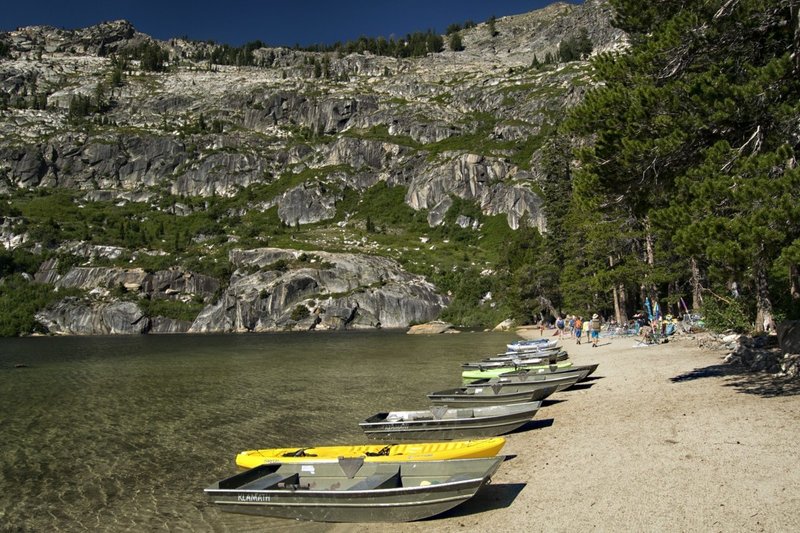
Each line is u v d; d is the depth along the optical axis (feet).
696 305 131.34
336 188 602.03
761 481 29.37
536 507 31.30
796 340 58.90
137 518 37.45
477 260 431.43
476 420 50.96
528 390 61.21
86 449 56.03
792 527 24.17
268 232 513.04
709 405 48.34
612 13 60.34
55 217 511.40
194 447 55.88
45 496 42.39
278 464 39.34
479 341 195.11
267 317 369.50
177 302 387.75
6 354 187.42
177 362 150.00
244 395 87.04
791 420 39.63
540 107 611.88
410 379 99.14
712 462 33.35
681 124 47.78
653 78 53.11
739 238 38.65
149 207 607.37
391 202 575.79
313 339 250.98
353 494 33.19
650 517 27.20
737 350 72.59
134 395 90.48
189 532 34.76
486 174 538.47
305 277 381.81
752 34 49.60
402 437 53.11
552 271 230.07
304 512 34.40
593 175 54.13
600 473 34.94
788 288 89.25
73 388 100.42
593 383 71.82
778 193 38.37
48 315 363.76
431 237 508.12
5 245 435.53
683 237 42.09
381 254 434.71
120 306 366.02
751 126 46.75
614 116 53.31
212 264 413.18
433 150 611.06
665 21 54.65
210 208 600.80
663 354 91.45
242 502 35.76
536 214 452.76
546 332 203.92
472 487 31.14
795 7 45.80
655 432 42.16
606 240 148.15
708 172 43.57
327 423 64.23
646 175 52.70
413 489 32.09
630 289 176.35
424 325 295.69
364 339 240.73
